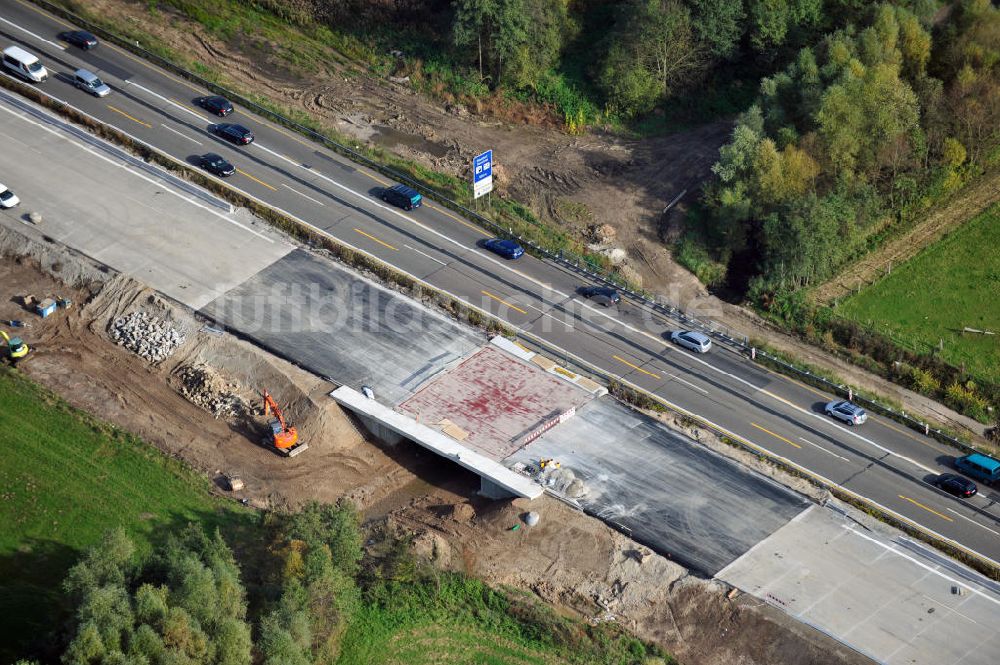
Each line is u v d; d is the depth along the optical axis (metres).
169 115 115.75
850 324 102.06
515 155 117.81
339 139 115.94
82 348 94.00
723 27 122.00
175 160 110.62
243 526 82.12
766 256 105.75
